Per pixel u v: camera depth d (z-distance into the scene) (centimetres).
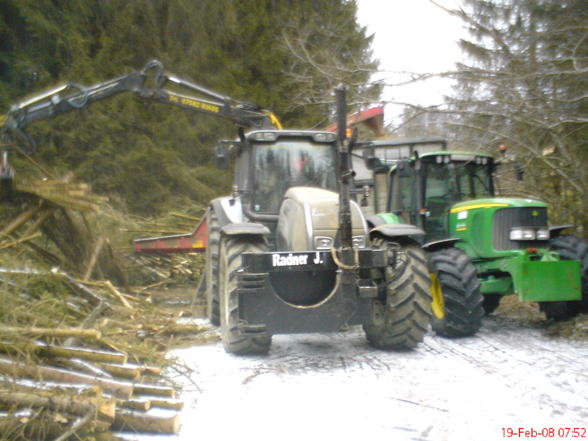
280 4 1925
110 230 889
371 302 556
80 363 415
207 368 528
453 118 975
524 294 642
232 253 578
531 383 480
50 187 732
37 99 890
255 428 385
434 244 720
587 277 666
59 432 342
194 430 382
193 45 1825
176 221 1105
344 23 1738
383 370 523
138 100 1681
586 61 862
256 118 909
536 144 898
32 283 577
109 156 1605
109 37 1748
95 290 696
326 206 594
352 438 368
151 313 691
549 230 714
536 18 911
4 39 1673
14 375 373
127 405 382
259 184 701
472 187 802
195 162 1747
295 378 498
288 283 578
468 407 423
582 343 626
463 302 655
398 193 851
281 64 1819
